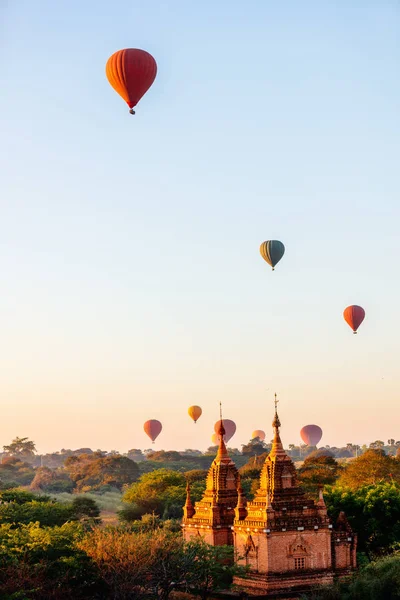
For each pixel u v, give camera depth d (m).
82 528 100.88
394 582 83.44
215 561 90.12
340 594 87.12
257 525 91.94
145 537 90.62
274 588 90.00
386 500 107.62
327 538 93.50
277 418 97.50
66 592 84.31
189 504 105.88
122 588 85.62
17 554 84.88
